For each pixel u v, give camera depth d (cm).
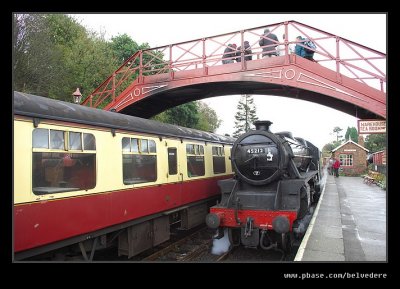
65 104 619
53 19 2233
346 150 3725
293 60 1180
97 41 2514
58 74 1905
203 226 1188
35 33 1786
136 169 775
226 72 1303
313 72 1148
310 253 680
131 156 759
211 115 5412
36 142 522
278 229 749
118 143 714
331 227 914
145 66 1496
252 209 824
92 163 640
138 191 770
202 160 1143
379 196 1755
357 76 1093
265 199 848
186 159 1023
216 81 1323
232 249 876
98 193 644
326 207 1296
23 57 1706
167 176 903
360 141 4381
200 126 3606
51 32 2144
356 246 812
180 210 1024
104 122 680
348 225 1052
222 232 879
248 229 797
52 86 1892
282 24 1210
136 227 789
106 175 670
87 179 625
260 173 880
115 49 2719
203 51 1358
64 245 573
